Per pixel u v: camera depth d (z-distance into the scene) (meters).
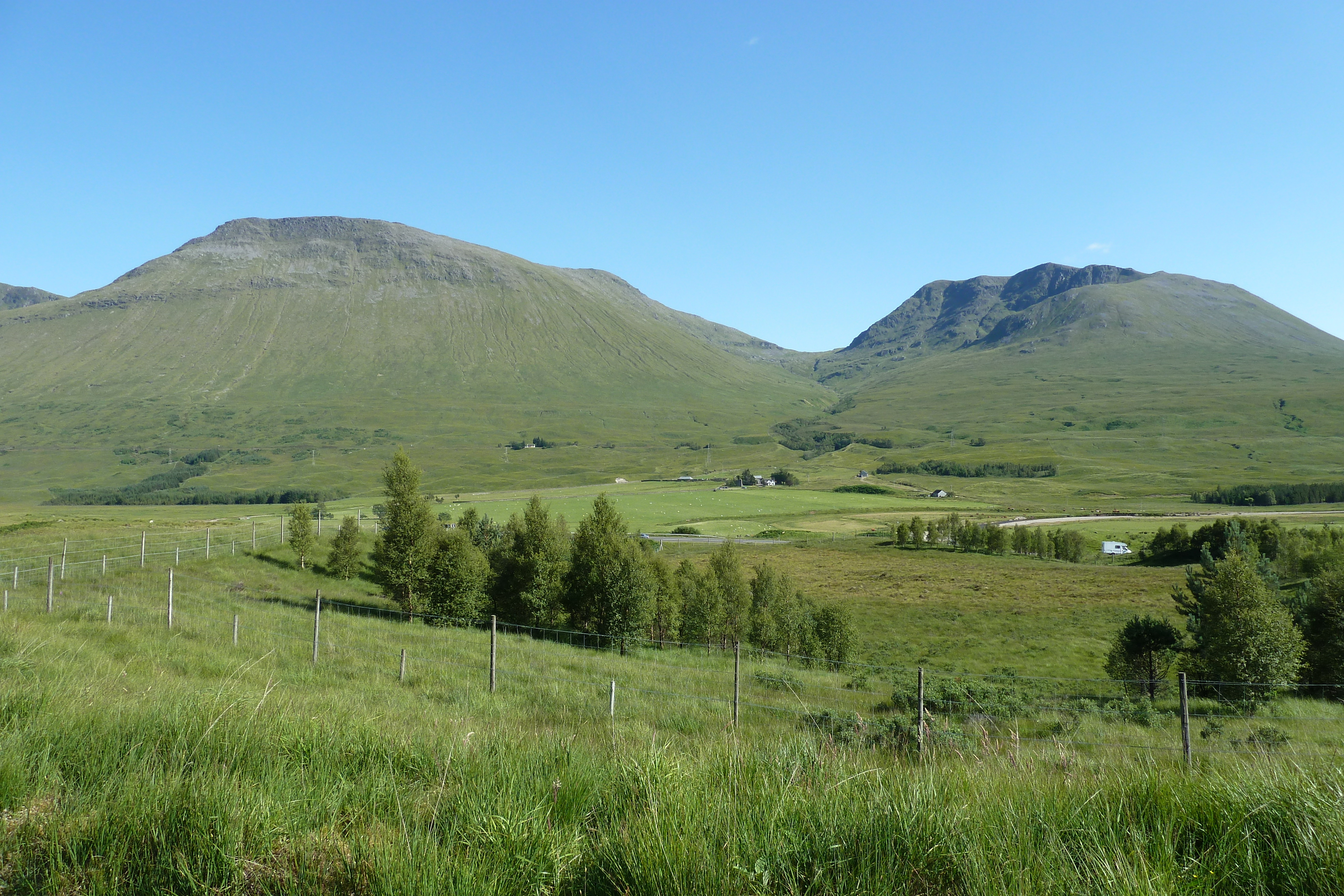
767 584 43.53
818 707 15.31
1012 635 48.78
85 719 5.80
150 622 20.56
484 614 33.66
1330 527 78.38
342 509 155.38
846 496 181.25
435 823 4.15
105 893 3.50
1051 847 3.73
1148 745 11.57
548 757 5.48
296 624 23.77
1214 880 3.55
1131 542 102.88
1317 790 4.20
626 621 31.72
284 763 5.17
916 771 5.08
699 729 12.19
